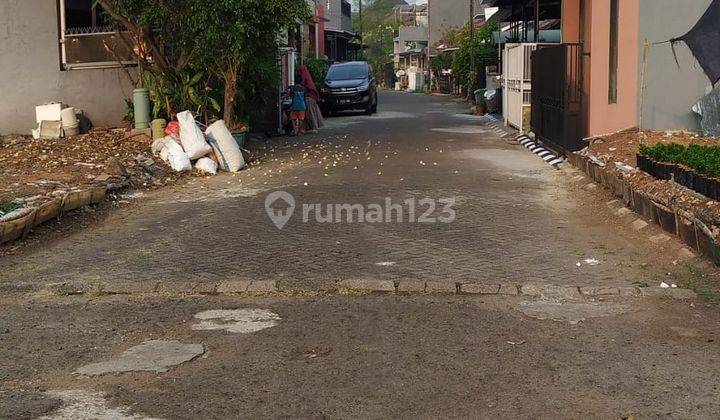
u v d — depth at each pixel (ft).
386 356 17.83
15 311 21.65
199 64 50.80
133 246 28.78
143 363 17.57
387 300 22.22
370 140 61.72
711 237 24.56
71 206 33.30
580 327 19.79
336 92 92.94
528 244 28.22
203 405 15.26
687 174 29.22
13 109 57.41
